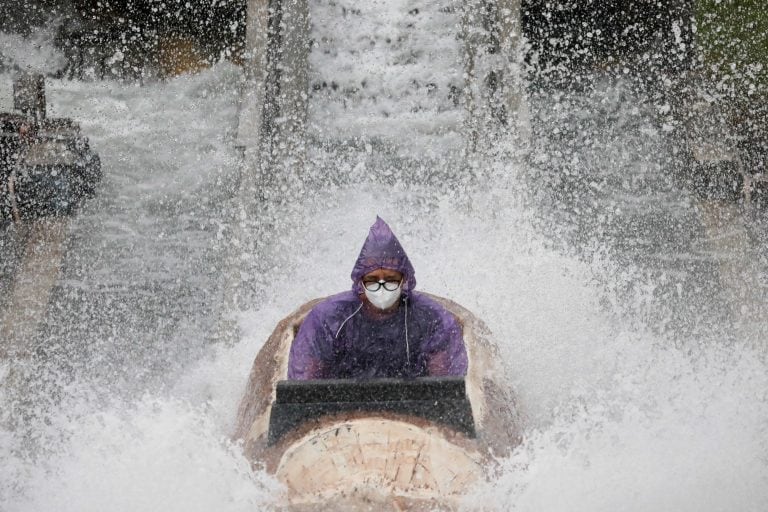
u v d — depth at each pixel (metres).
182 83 36.44
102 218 26.00
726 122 28.66
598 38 34.72
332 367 13.05
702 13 32.38
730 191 25.83
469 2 30.39
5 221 24.83
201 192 28.00
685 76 31.23
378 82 30.91
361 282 12.58
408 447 11.03
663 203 26.22
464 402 11.83
